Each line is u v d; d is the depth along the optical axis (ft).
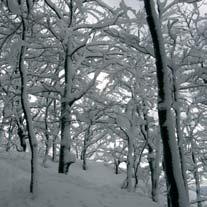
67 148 44.60
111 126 58.65
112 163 87.51
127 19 43.96
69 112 45.62
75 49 46.29
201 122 60.29
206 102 49.75
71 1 47.93
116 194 38.22
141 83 51.80
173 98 42.88
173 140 27.12
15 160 54.08
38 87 46.93
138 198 38.19
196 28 48.49
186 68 46.03
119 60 48.34
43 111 67.97
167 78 28.22
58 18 48.08
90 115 47.55
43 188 34.78
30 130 33.63
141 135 63.21
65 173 44.24
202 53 42.80
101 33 51.06
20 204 31.48
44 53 50.08
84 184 40.55
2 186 36.81
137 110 57.93
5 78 50.65
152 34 28.91
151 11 28.99
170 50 45.78
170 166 26.71
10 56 38.63
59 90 46.96
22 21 35.78
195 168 61.00
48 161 70.49
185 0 43.14
